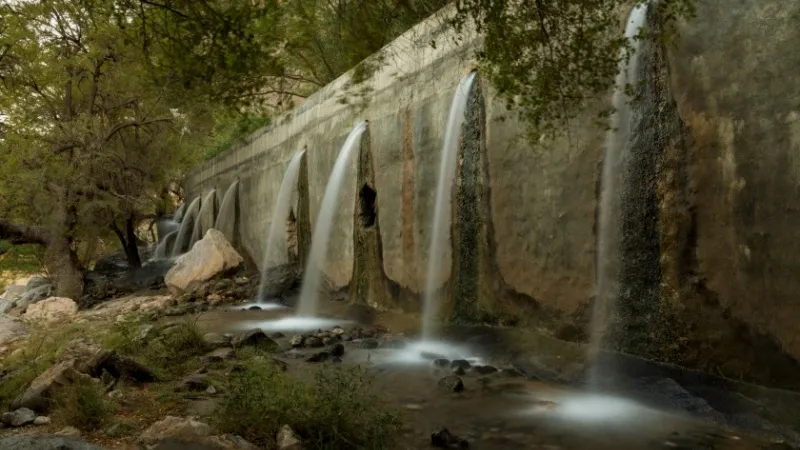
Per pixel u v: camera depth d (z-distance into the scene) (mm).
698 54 4312
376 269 8984
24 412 3918
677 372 4414
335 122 10750
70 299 12539
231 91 3885
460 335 6645
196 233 20547
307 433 3510
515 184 6203
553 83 4484
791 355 3682
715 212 4180
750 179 3932
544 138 5766
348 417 3623
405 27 7934
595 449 3580
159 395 4445
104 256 22781
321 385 4004
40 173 13359
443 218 7363
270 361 5621
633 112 4891
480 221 6727
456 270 7109
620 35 4953
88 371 4672
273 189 13828
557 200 5660
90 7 3834
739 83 4016
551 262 5723
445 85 7441
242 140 16359
